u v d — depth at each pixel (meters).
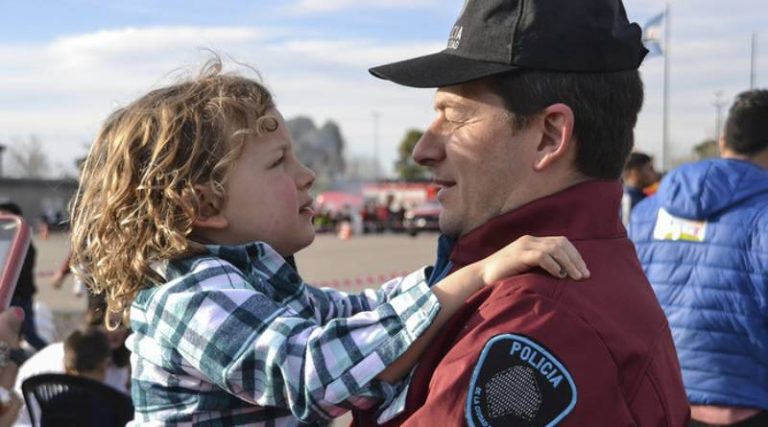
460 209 1.53
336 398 1.32
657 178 7.37
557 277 1.33
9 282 1.70
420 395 1.34
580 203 1.44
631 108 1.49
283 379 1.35
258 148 1.58
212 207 1.55
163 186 1.50
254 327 1.39
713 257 2.93
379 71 1.52
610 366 1.26
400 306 1.38
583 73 1.41
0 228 1.78
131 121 1.56
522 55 1.39
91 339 3.86
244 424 1.48
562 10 1.39
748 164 3.00
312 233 1.68
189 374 1.46
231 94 1.58
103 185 1.57
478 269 1.39
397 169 61.25
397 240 28.86
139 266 1.50
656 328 1.42
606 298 1.35
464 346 1.29
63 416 3.38
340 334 1.36
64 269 9.04
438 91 1.54
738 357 2.89
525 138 1.45
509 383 1.22
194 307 1.42
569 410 1.21
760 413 2.86
